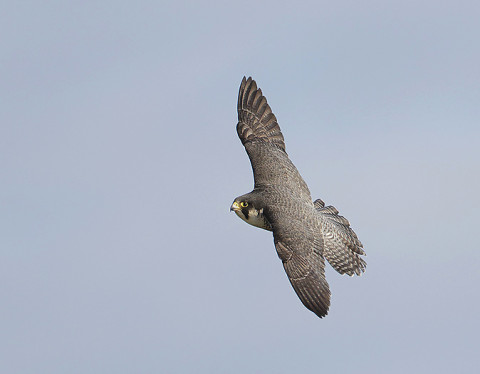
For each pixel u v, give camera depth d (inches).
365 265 786.2
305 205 770.8
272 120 818.8
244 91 832.9
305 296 716.7
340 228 790.5
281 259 732.7
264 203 765.3
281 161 794.8
